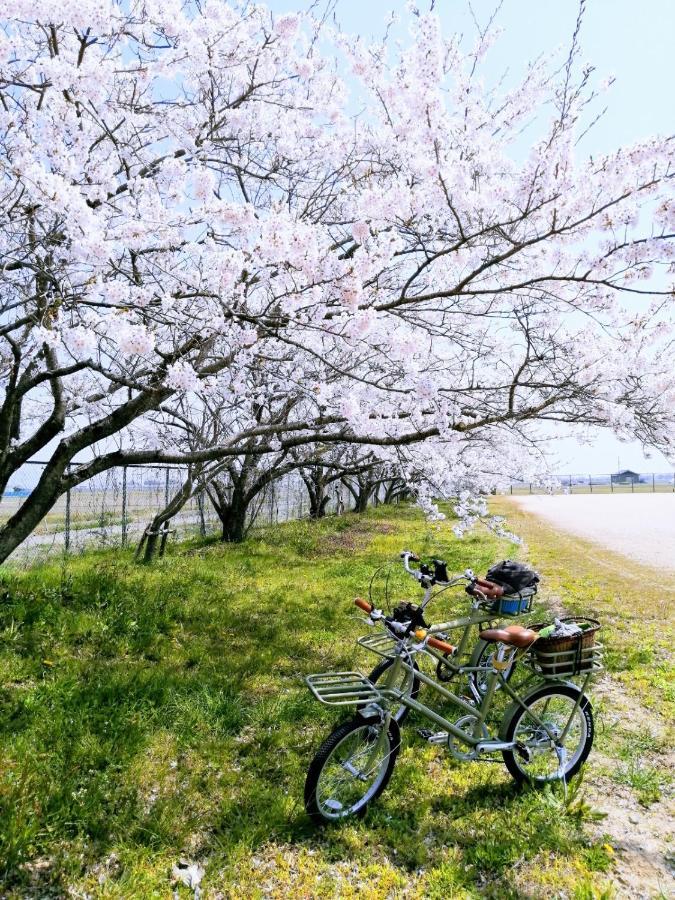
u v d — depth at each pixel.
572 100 3.64
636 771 3.40
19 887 2.39
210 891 2.45
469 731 3.35
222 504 12.52
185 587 7.61
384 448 7.02
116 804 2.91
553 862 2.65
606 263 3.67
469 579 3.43
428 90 3.73
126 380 4.34
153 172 4.60
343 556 11.39
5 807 2.67
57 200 3.08
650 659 5.24
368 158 5.27
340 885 2.50
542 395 5.43
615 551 12.40
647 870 2.62
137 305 3.61
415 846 2.73
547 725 3.27
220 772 3.31
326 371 5.65
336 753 2.96
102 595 6.25
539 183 3.67
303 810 2.94
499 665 3.19
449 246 4.86
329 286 3.95
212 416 7.26
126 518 11.77
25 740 3.29
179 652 5.21
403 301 4.32
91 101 4.03
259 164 5.46
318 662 5.18
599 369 4.73
